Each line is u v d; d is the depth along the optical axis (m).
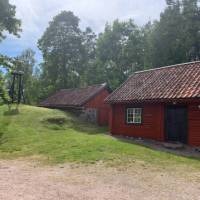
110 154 14.41
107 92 35.44
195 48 40.81
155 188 9.16
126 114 23.48
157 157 14.18
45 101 41.50
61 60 52.66
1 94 30.62
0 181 9.96
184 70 21.36
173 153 15.64
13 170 11.89
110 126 24.97
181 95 18.09
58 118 29.36
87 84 53.91
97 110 34.28
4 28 29.16
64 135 22.08
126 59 51.94
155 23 43.84
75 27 53.12
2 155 15.92
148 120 21.41
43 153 15.63
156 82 22.17
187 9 41.22
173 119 19.58
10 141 20.31
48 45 52.47
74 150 15.59
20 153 16.17
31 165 12.91
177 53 40.09
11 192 8.55
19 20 29.69
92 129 28.22
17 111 31.27
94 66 53.97
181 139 18.97
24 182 9.81
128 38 53.00
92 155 14.22
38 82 58.03
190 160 13.77
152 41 42.44
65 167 12.27
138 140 20.94
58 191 8.73
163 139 20.03
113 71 51.88
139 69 51.00
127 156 14.09
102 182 9.84
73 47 52.94
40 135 22.28
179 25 40.81
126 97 22.70
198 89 17.62
